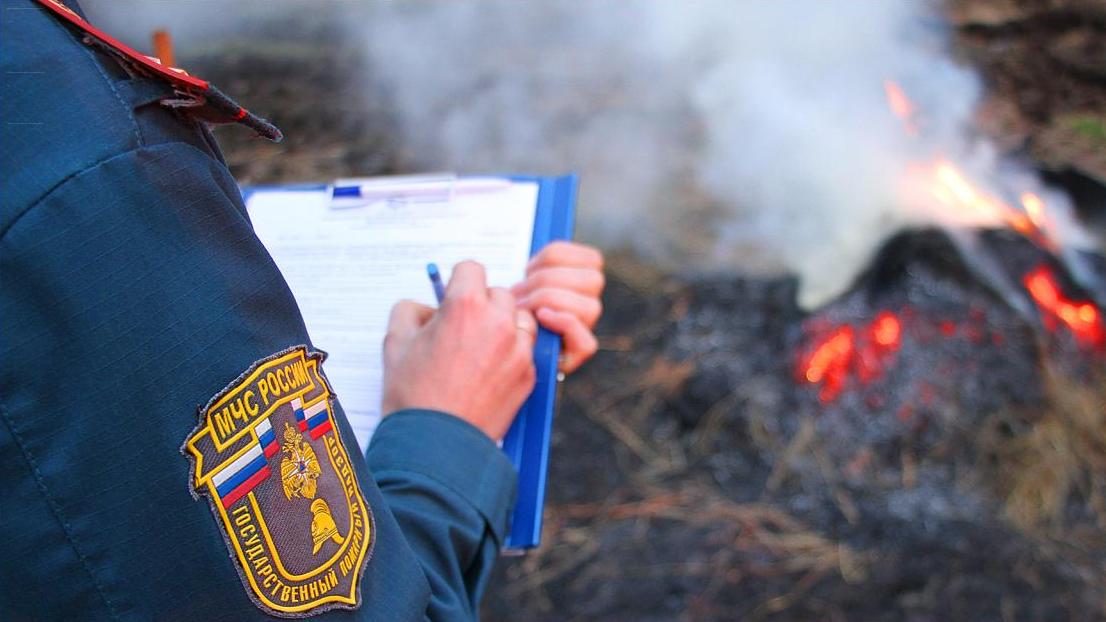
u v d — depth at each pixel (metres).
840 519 2.07
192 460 0.56
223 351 0.58
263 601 0.59
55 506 0.54
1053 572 1.95
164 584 0.57
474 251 1.15
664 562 2.01
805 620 1.90
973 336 2.34
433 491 0.85
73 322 0.54
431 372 0.94
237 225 0.61
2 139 0.53
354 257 1.16
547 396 1.04
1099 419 2.21
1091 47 3.15
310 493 0.63
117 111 0.56
